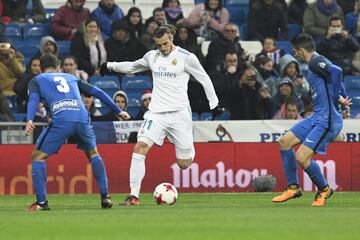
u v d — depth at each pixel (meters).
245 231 25.39
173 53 38.84
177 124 39.03
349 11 70.88
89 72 61.53
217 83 57.84
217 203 39.97
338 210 34.09
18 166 50.69
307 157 37.34
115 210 34.78
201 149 51.00
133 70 39.78
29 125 35.22
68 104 35.59
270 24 67.50
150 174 51.03
